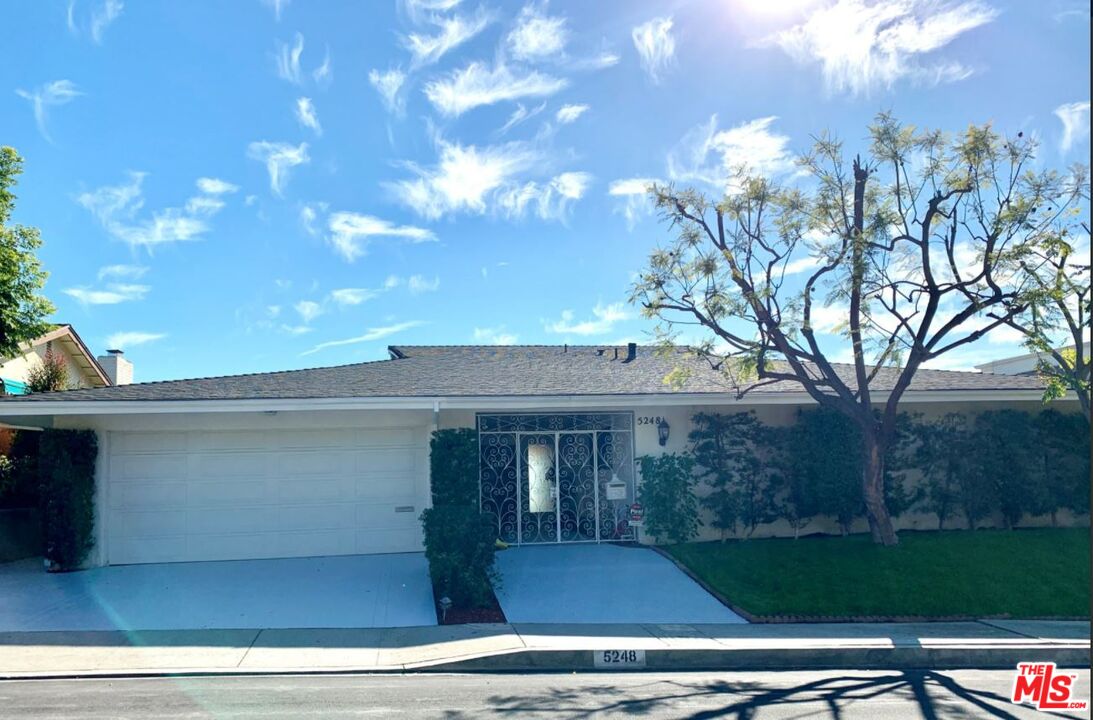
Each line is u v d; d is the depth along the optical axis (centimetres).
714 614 1173
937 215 1369
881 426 1444
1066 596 1284
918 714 730
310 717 698
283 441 1466
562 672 911
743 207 1411
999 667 969
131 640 982
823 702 773
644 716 713
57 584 1259
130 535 1408
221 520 1434
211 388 1405
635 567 1390
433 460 1359
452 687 820
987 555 1429
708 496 1574
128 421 1410
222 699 757
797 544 1503
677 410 1592
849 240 1352
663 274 1423
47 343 2512
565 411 1591
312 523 1457
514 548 1516
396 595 1214
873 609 1208
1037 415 1695
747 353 1421
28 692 780
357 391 1411
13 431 1683
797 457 1570
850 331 1395
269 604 1163
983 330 1361
